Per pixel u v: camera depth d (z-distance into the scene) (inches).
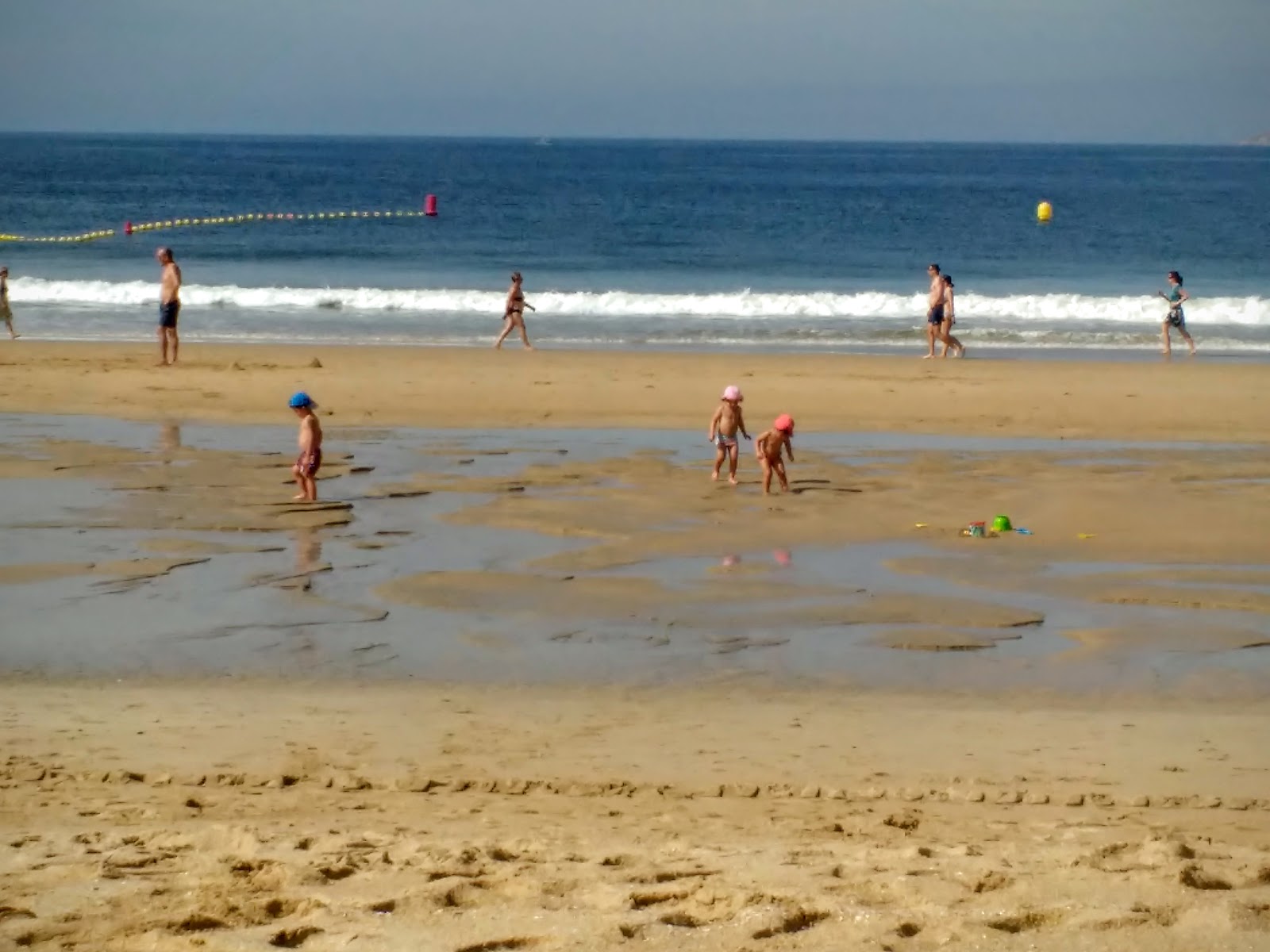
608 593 495.5
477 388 924.6
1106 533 591.8
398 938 185.3
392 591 492.1
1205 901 199.9
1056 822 282.5
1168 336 1154.7
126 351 1045.8
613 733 358.3
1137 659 436.5
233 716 364.8
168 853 230.8
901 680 414.0
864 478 694.5
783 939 185.2
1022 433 825.5
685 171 5826.8
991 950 181.3
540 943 184.2
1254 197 4128.9
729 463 676.1
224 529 569.6
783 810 290.8
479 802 293.1
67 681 396.5
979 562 544.7
